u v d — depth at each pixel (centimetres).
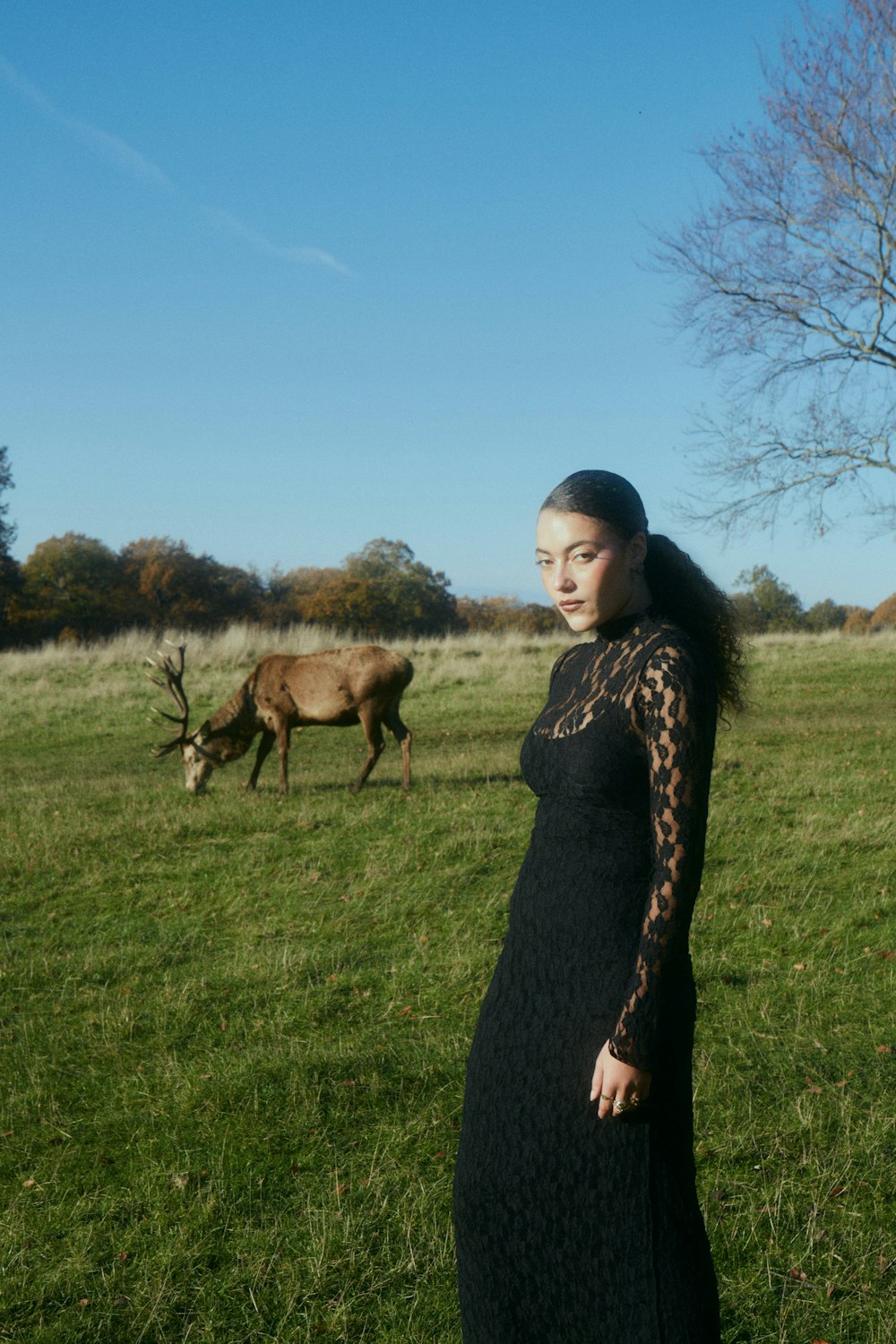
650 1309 171
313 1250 292
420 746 1412
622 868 183
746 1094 367
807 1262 273
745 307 2048
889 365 1972
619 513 188
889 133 1906
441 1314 264
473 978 520
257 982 531
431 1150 351
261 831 854
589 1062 178
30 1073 439
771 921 570
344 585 6141
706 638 209
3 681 2109
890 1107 354
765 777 976
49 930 650
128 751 1473
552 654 2356
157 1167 352
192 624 6056
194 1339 263
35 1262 301
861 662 2033
